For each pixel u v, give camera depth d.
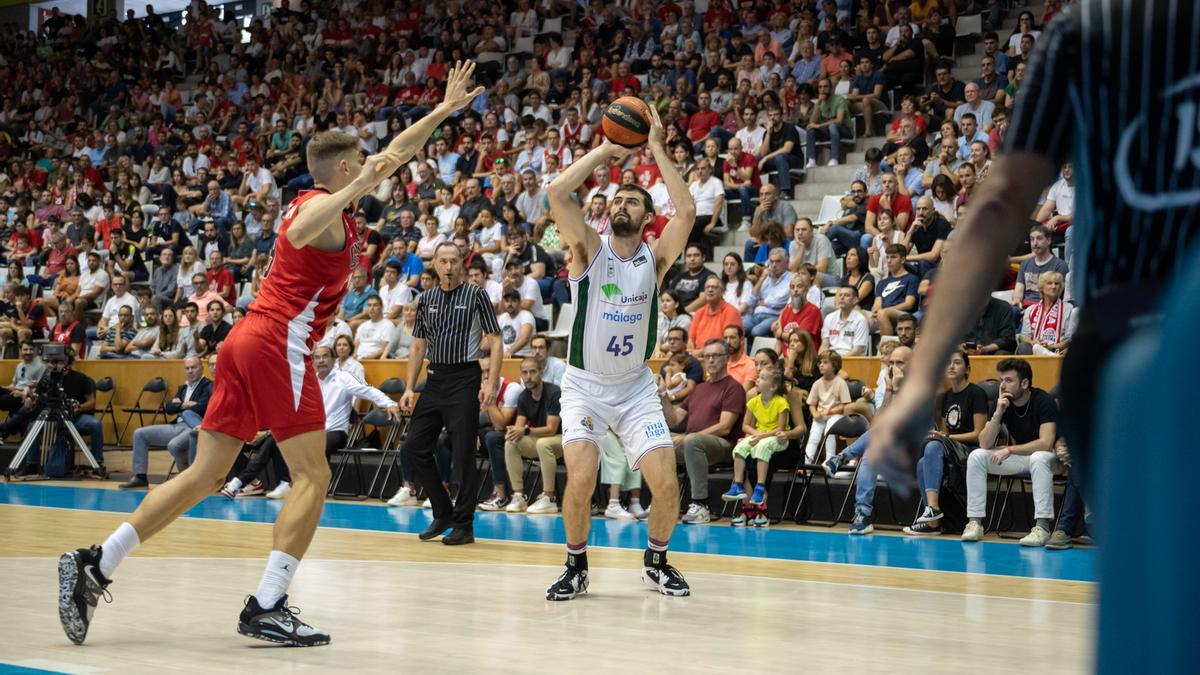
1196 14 1.08
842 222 12.08
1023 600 5.36
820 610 4.98
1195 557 0.71
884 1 15.20
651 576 5.46
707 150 13.65
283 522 4.11
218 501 10.80
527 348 11.26
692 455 9.34
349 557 6.82
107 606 4.88
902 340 9.05
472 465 7.59
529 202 14.21
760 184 13.64
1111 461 0.79
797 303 10.50
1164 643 0.72
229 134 20.38
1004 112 12.09
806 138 13.96
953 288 1.14
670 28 17.16
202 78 23.34
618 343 5.30
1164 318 0.75
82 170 20.06
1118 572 0.77
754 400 9.36
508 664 3.76
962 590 5.69
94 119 22.47
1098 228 1.14
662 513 5.35
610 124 5.34
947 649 4.11
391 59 20.16
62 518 8.72
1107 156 1.13
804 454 9.51
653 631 4.41
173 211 18.28
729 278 11.56
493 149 15.81
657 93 15.78
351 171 4.36
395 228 14.77
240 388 4.16
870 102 14.08
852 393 9.48
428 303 7.57
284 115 19.62
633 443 5.41
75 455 13.62
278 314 4.17
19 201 19.42
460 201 15.24
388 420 11.20
